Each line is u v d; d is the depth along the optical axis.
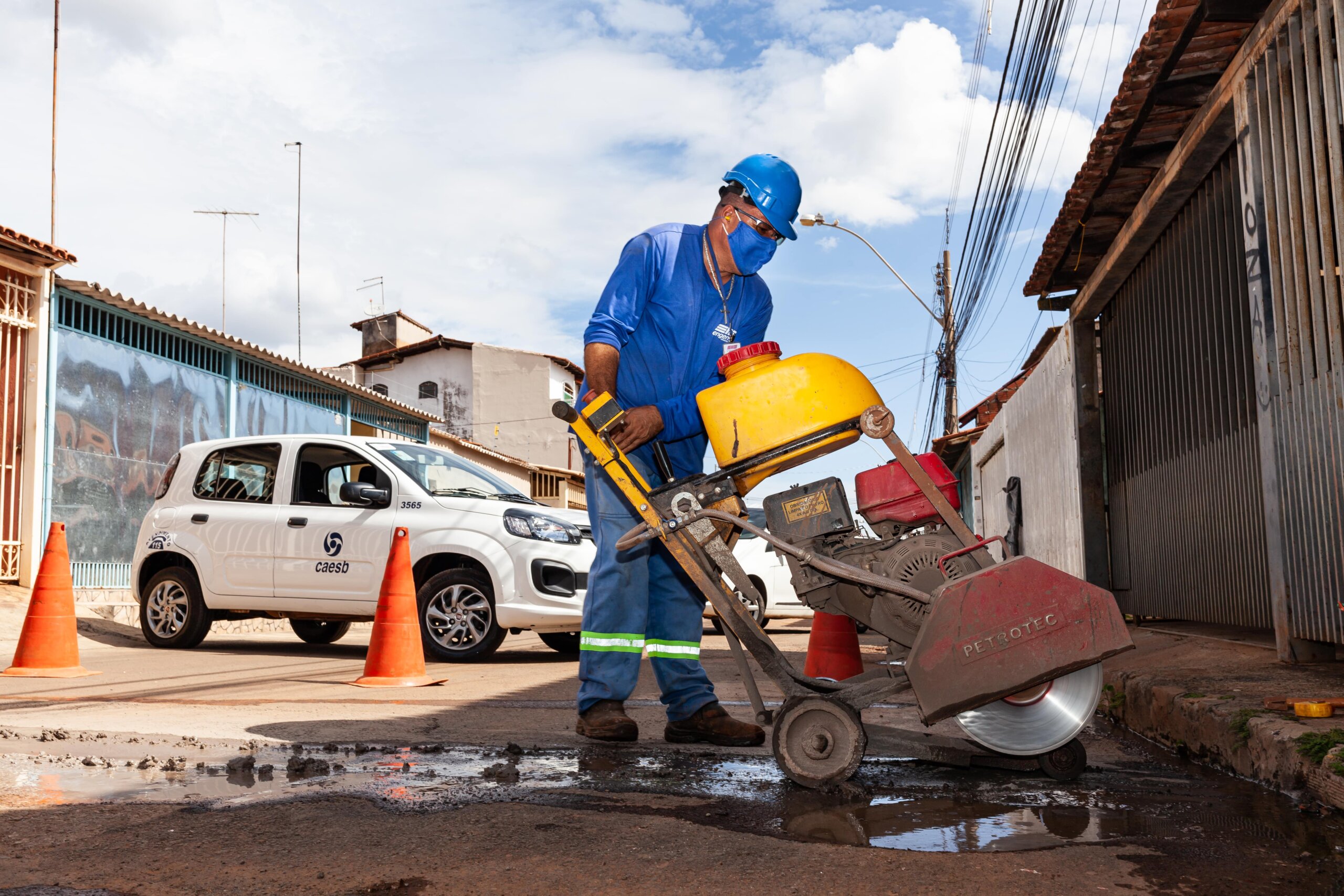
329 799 2.58
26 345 11.23
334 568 7.91
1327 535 3.94
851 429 2.92
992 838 2.26
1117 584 7.88
